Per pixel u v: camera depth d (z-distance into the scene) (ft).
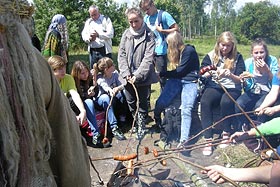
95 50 21.04
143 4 16.24
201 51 52.47
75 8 47.37
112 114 14.42
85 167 3.80
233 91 12.32
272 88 11.08
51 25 17.72
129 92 14.32
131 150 13.09
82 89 14.43
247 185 8.59
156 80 14.38
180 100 13.16
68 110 3.62
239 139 7.79
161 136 13.08
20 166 2.95
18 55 2.97
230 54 12.37
